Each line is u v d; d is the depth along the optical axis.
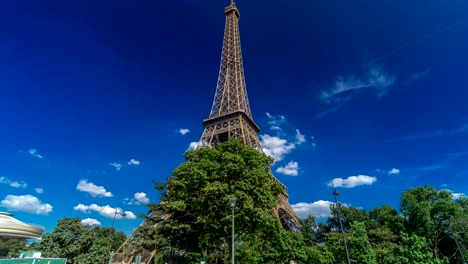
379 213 75.25
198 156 43.88
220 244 45.22
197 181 38.22
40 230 37.91
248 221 37.03
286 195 82.44
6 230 33.31
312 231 74.75
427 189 70.38
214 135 92.94
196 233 46.50
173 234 47.16
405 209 69.31
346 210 74.00
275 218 37.72
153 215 51.91
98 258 52.09
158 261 59.72
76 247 52.56
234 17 137.00
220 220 36.50
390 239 65.81
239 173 38.12
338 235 66.19
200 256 46.16
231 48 127.50
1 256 75.94
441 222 65.75
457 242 60.62
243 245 50.81
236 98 106.69
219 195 37.06
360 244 55.69
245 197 35.19
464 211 72.06
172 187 44.56
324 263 59.69
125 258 59.53
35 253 36.47
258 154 42.31
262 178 38.06
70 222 55.00
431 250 65.31
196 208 39.88
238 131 87.31
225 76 118.69
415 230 66.31
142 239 48.19
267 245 51.25
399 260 51.94
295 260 58.12
